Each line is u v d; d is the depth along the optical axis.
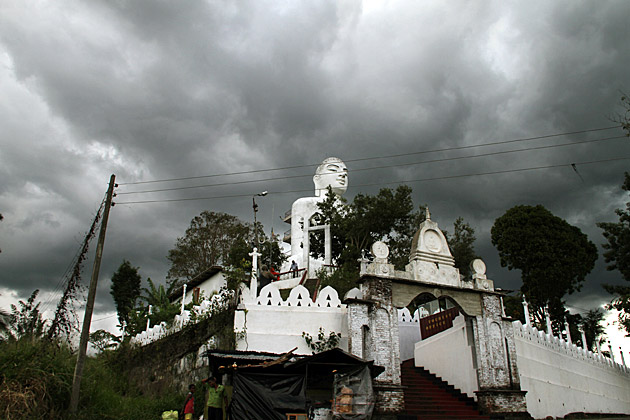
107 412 18.45
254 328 22.33
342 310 23.42
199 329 24.16
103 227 21.02
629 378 36.19
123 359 30.39
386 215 39.03
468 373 24.47
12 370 16.09
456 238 45.88
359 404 17.09
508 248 43.00
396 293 22.44
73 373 18.31
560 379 28.42
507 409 22.66
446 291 23.86
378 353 20.83
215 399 16.20
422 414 22.05
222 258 52.31
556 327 42.31
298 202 51.41
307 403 16.23
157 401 21.50
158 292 37.78
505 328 24.59
